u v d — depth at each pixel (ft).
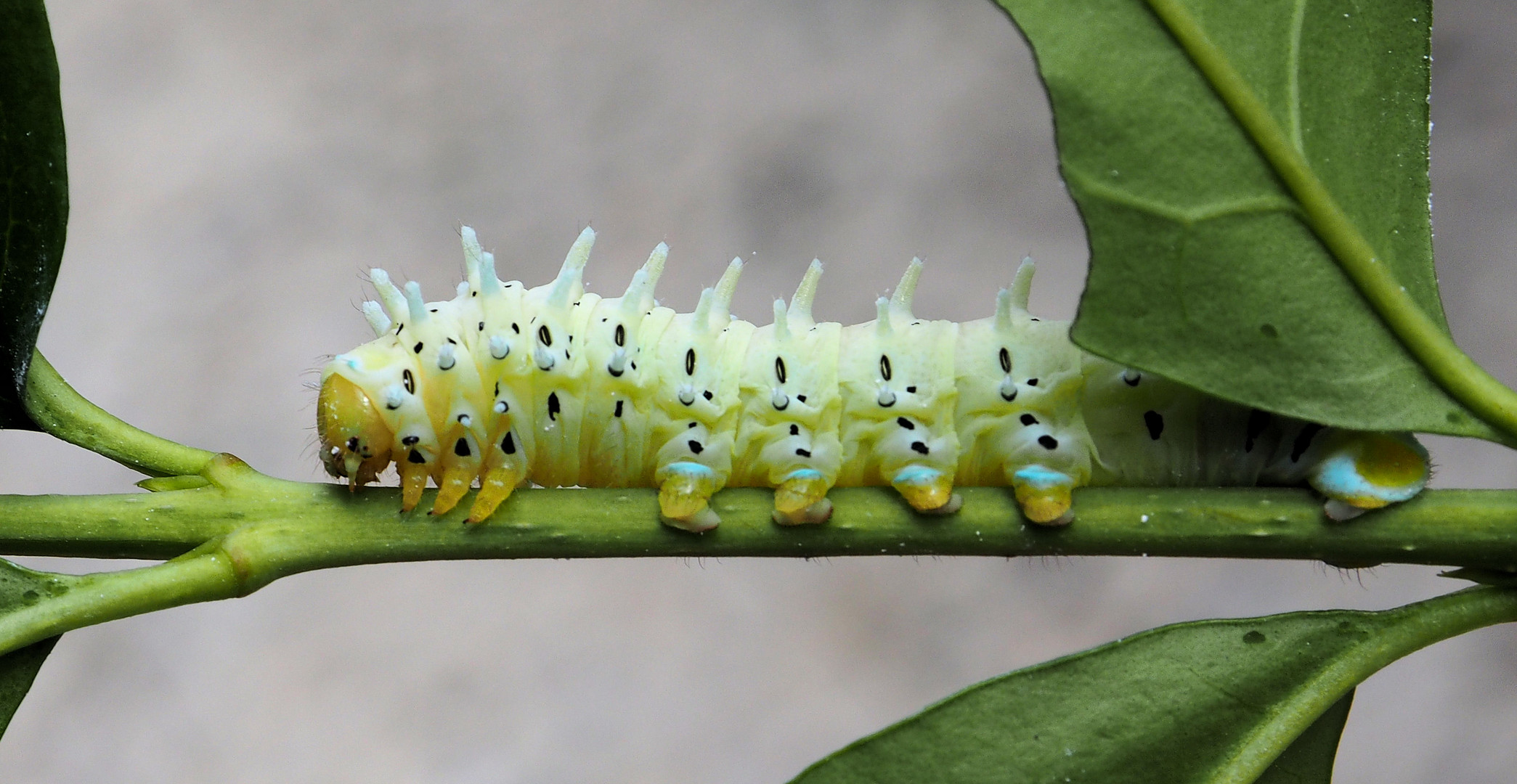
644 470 1.13
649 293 1.13
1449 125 2.44
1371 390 1.03
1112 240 1.02
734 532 1.08
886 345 1.12
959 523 1.08
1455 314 2.31
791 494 1.08
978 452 1.12
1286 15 1.03
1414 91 1.03
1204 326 1.02
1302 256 1.03
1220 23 1.02
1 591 1.03
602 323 1.12
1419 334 1.03
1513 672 2.12
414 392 1.11
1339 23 1.03
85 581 1.04
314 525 1.06
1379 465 1.06
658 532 1.07
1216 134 1.02
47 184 1.04
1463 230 2.36
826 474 1.11
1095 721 1.03
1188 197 1.02
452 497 1.07
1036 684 1.03
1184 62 1.02
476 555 1.07
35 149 1.04
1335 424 1.02
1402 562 1.06
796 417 1.11
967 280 2.42
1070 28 1.02
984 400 1.11
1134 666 1.03
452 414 1.11
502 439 1.11
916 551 1.08
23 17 1.03
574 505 1.07
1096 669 1.03
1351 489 1.06
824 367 1.12
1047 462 1.11
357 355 1.11
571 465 1.13
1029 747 1.03
